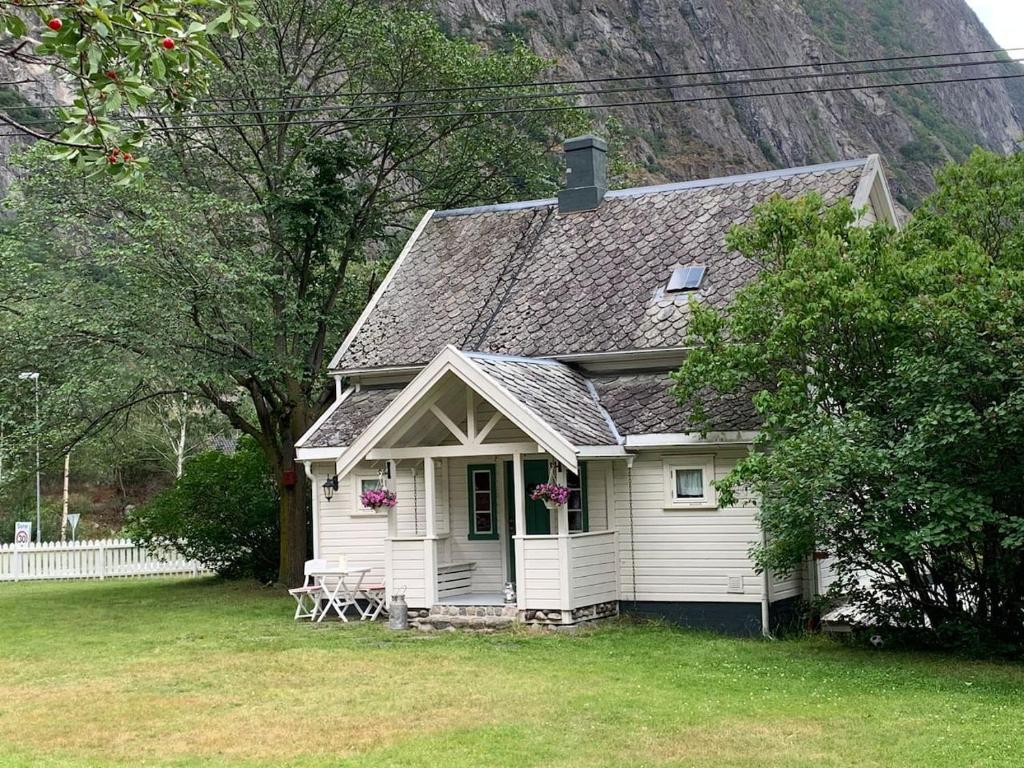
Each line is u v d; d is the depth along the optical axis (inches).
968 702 481.7
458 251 962.7
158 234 887.7
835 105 5900.6
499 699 507.5
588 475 758.5
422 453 732.7
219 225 1007.6
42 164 929.5
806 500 579.8
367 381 901.2
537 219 963.3
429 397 722.8
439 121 1134.4
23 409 935.0
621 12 5147.6
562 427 694.5
